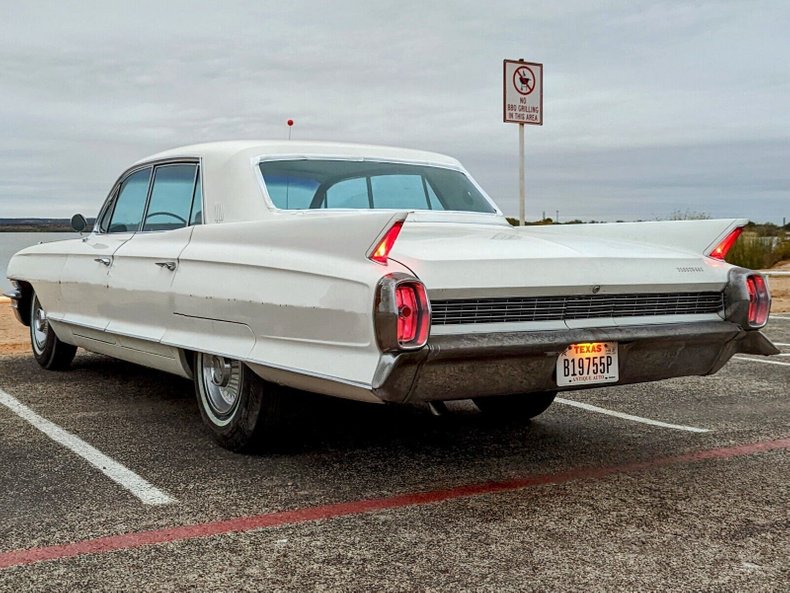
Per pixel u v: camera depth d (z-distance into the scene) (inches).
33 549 118.7
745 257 758.5
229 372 168.2
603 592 105.3
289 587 106.3
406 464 163.6
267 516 132.9
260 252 153.6
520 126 392.5
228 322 158.7
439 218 184.1
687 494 145.5
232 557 116.0
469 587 106.5
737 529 127.9
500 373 134.4
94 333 217.5
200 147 190.1
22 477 153.8
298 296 140.5
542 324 139.6
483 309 134.2
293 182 175.8
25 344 340.8
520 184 394.0
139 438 183.3
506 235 161.6
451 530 126.9
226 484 149.7
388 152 195.8
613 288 144.6
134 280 191.2
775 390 246.2
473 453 172.6
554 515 134.0
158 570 111.5
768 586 107.2
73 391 237.6
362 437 186.2
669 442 183.0
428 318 125.1
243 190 172.7
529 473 158.2
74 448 174.6
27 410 212.4
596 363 144.3
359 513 134.6
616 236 179.6
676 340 149.1
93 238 226.4
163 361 188.1
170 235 184.7
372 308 125.3
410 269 129.0
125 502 139.5
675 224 170.6
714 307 159.3
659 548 120.0
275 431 163.3
